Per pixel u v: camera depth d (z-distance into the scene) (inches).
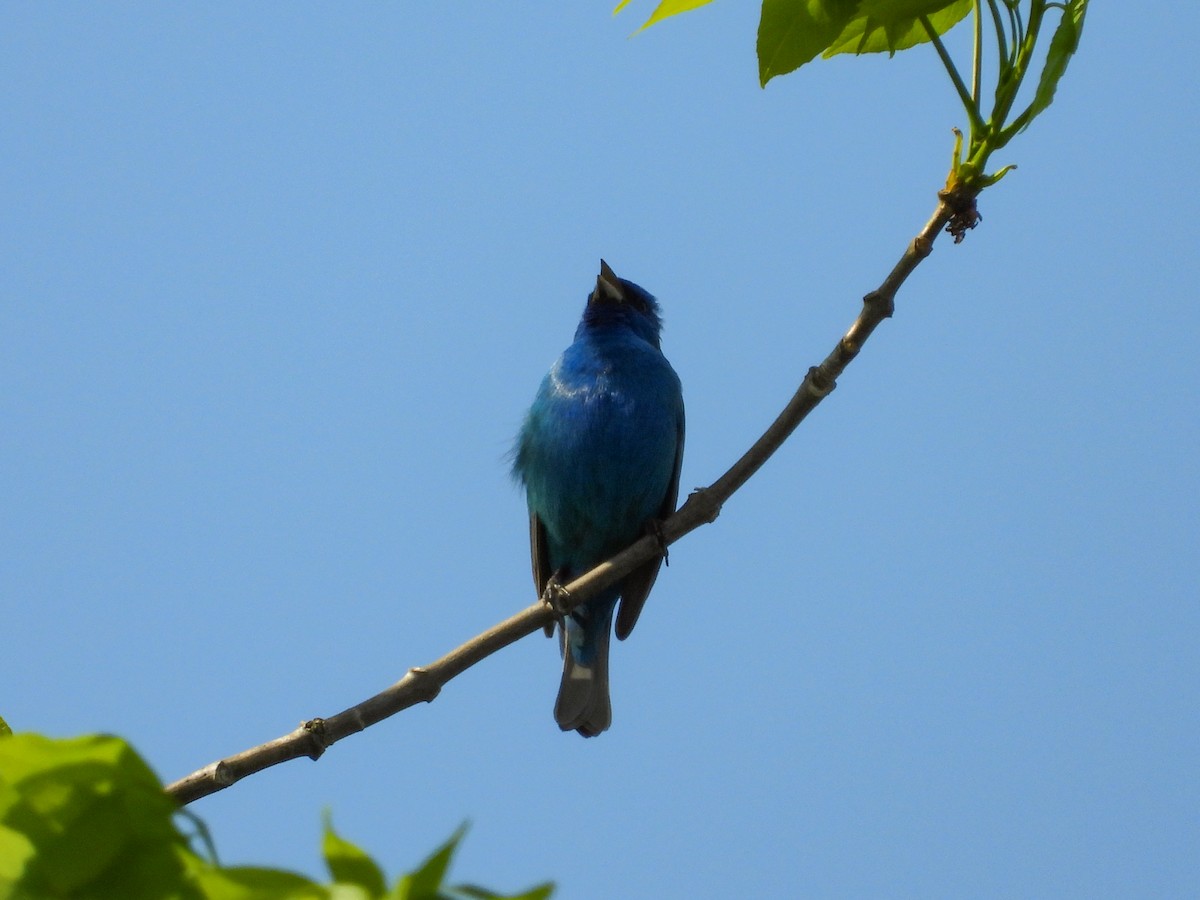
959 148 377.4
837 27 358.6
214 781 370.3
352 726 389.4
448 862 183.2
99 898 194.7
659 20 365.7
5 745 197.5
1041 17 366.0
